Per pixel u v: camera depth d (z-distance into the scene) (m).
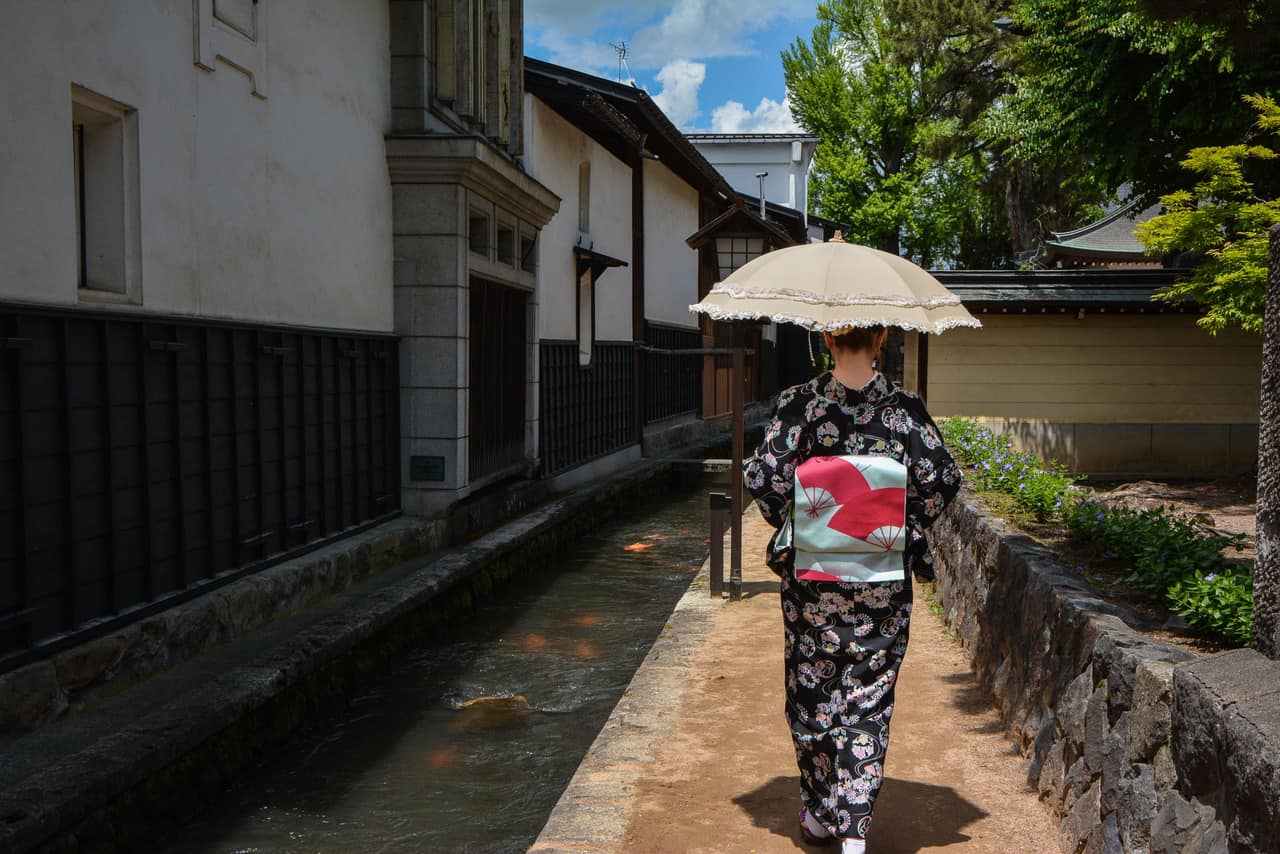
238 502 7.00
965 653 5.89
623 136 15.57
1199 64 10.03
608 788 3.95
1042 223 33.38
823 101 42.84
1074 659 3.66
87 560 5.39
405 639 8.01
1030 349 13.08
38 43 4.98
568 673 7.54
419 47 9.93
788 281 3.32
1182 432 12.90
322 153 8.40
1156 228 9.52
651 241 20.25
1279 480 2.55
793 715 3.33
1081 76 11.32
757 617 6.97
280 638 6.59
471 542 10.26
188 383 6.43
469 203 10.21
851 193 43.00
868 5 41.72
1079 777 3.34
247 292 7.19
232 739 5.45
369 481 9.39
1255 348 12.74
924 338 13.35
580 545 13.02
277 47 7.59
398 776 5.61
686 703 5.04
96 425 5.48
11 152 4.79
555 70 13.51
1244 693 2.31
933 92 35.94
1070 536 5.93
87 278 5.79
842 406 3.22
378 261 9.61
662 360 20.83
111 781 4.29
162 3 6.09
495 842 4.80
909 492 3.23
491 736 6.23
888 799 3.80
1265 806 2.03
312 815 5.09
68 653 5.07
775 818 3.65
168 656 5.88
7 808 3.90
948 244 44.78
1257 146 8.99
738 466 7.71
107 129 5.77
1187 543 4.75
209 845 4.73
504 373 11.99
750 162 39.56
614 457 17.25
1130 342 12.95
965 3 30.14
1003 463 8.22
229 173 6.92
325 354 8.45
